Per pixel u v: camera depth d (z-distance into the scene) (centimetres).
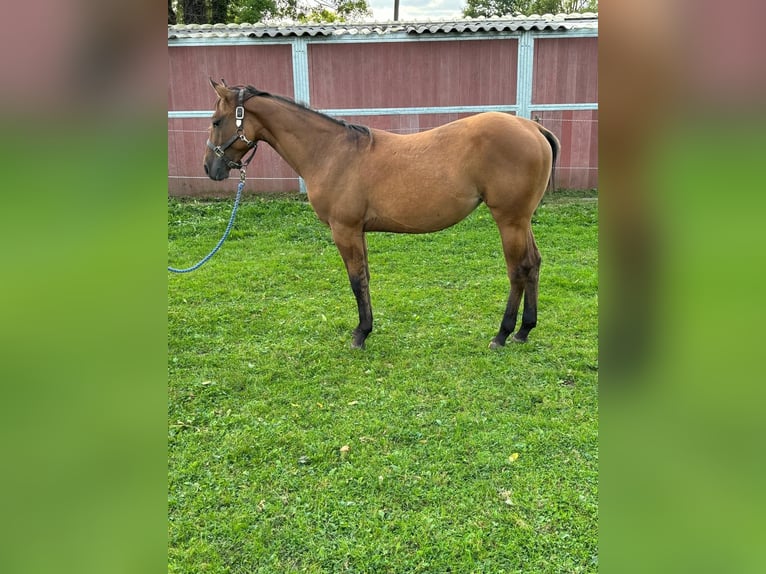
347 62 858
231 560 195
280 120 344
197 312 433
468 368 332
